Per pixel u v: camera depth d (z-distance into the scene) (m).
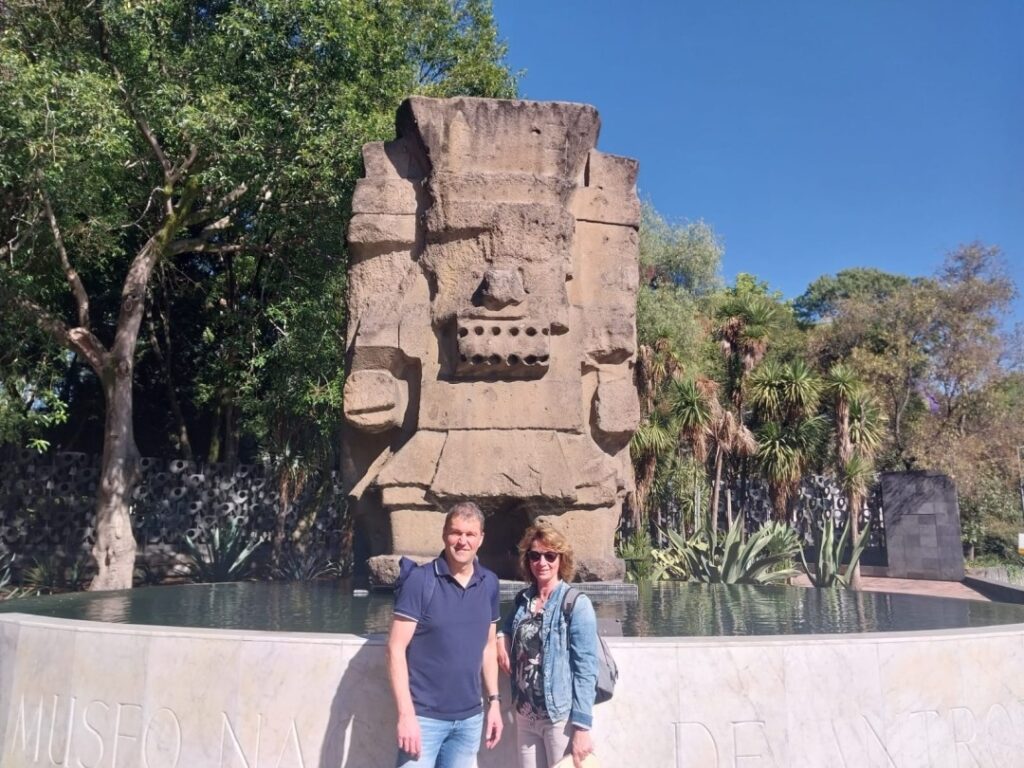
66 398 17.77
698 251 28.62
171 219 12.01
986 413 24.69
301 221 12.93
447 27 16.45
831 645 3.42
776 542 14.19
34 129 9.00
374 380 5.98
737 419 19.59
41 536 12.90
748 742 3.27
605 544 5.89
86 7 10.67
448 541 2.92
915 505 17.84
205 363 17.08
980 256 25.28
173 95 10.52
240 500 14.91
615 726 3.22
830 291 42.00
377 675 3.27
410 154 6.40
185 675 3.40
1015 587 12.62
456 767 2.86
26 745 3.62
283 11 10.73
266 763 3.27
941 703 3.55
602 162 6.50
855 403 18.94
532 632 2.95
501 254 6.00
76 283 11.80
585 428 6.11
